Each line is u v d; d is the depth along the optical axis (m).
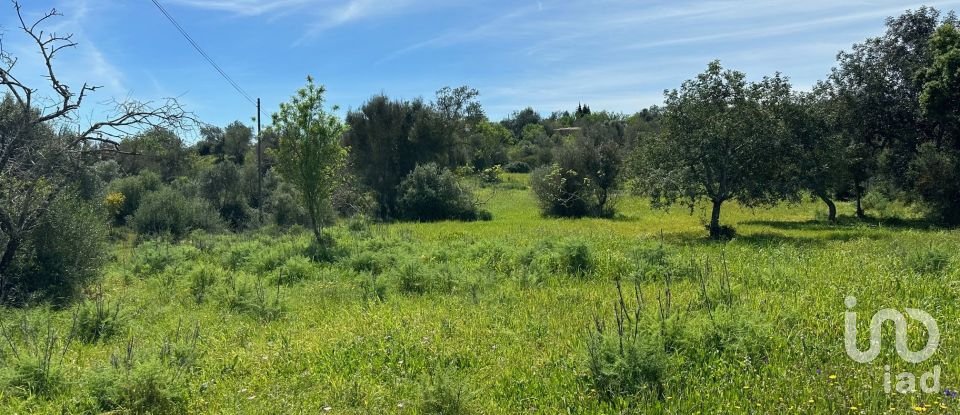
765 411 4.73
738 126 18.97
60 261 11.54
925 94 23.50
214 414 5.28
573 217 32.03
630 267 11.85
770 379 5.31
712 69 19.56
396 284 11.06
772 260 12.19
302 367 6.49
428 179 33.59
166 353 6.49
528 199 42.19
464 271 11.73
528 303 9.14
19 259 11.31
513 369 6.09
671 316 6.49
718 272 11.02
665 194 20.00
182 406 5.41
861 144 26.72
